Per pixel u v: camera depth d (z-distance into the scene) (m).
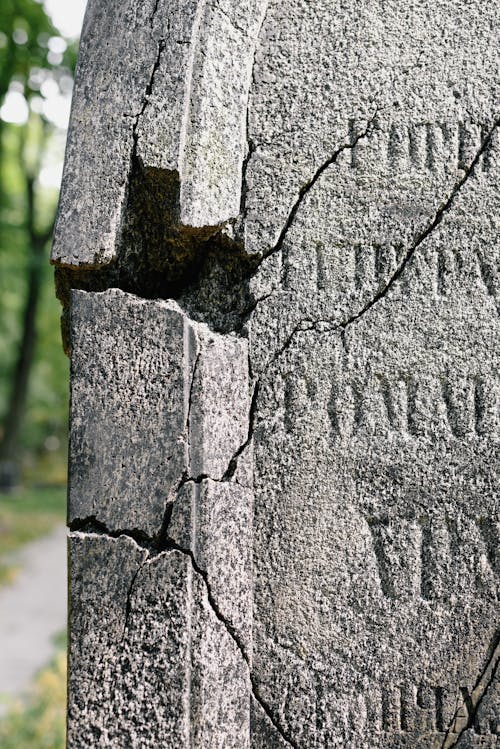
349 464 1.74
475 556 1.75
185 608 1.55
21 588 8.25
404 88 1.78
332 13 1.78
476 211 1.78
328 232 1.76
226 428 1.66
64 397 24.45
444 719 1.72
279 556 1.72
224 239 1.74
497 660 1.74
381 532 1.74
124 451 1.60
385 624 1.72
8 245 16.00
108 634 1.57
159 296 1.75
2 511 14.75
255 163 1.75
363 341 1.76
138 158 1.63
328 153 1.76
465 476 1.76
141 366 1.61
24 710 4.36
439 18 1.80
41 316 21.11
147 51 1.67
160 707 1.54
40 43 10.30
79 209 1.65
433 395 1.76
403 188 1.77
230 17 1.71
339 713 1.70
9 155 16.86
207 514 1.59
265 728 1.69
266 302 1.75
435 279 1.77
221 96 1.69
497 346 1.78
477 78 1.80
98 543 1.59
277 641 1.70
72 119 1.68
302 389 1.74
